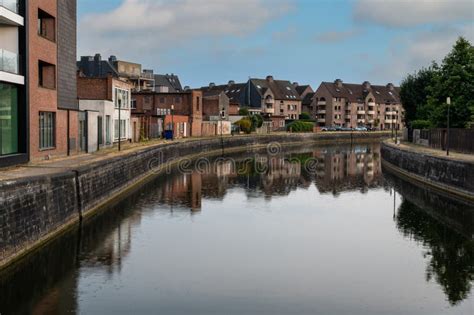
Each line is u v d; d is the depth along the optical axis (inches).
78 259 691.4
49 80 1168.2
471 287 613.6
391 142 2289.6
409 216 1004.6
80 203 882.1
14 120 989.8
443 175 1314.0
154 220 935.0
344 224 937.5
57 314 518.3
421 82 2628.0
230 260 708.0
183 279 627.5
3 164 904.3
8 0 945.5
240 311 536.7
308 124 3860.7
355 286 614.9
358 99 4923.7
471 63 1748.3
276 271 665.6
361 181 1529.3
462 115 1716.3
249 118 3444.9
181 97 2662.4
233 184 1413.6
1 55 903.1
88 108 1604.3
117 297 565.6
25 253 666.8
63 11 1237.1
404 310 545.3
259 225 920.3
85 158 1190.3
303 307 550.0
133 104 2711.6
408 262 708.7
